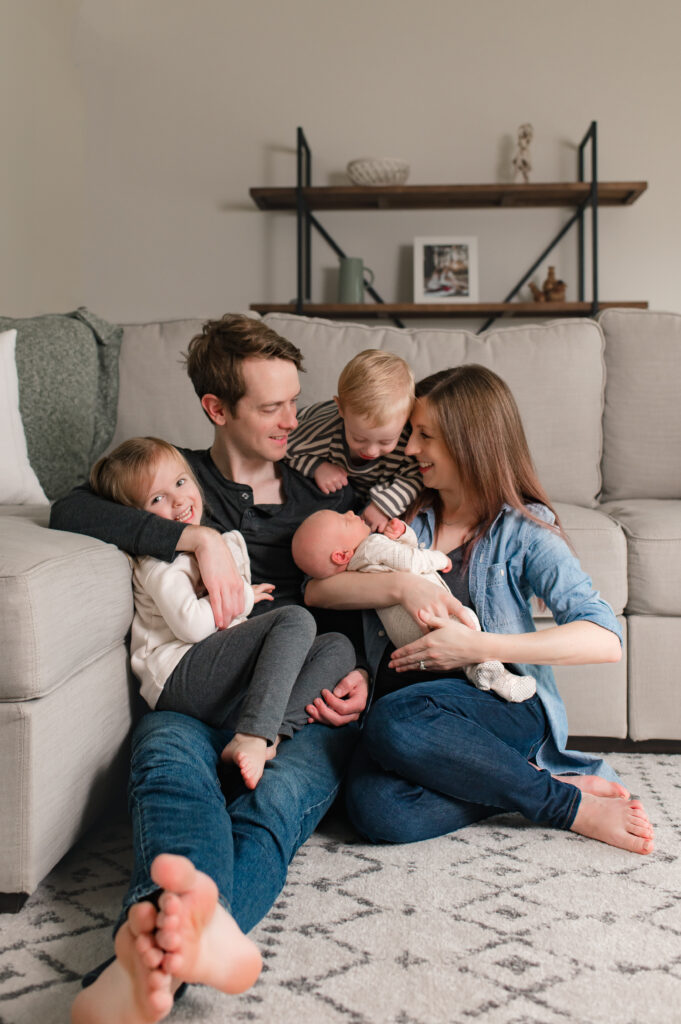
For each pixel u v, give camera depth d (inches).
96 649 46.1
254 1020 32.1
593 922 39.4
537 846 48.4
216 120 163.8
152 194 164.9
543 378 80.9
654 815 53.1
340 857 47.0
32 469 73.2
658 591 65.4
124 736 50.0
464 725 47.6
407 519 57.6
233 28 162.7
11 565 39.8
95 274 165.6
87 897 42.3
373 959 36.2
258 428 55.4
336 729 51.1
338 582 54.1
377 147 163.0
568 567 52.2
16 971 35.5
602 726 66.4
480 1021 31.9
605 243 161.5
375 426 55.1
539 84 161.0
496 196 155.0
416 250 159.0
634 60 159.6
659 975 35.0
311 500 59.1
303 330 83.0
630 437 82.8
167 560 49.6
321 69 162.6
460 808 49.6
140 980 29.0
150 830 36.1
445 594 51.3
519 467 54.7
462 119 161.8
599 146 160.2
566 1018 32.1
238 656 47.4
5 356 71.2
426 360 81.5
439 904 41.1
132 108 164.1
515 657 49.0
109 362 82.5
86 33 162.1
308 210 161.5
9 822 39.4
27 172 138.9
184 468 54.1
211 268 165.2
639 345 83.5
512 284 163.0
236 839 39.6
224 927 31.4
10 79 132.2
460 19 161.0
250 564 57.1
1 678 39.2
